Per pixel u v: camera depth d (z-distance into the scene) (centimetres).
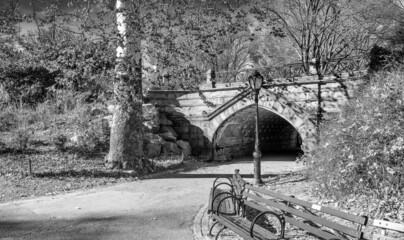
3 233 686
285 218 534
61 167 1401
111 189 1184
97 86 2231
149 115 2252
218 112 2253
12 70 2147
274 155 2639
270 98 2038
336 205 769
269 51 2894
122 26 1288
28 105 2102
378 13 2088
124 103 1459
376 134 767
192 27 1140
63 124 1941
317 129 1791
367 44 2478
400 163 730
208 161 2217
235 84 2197
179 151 2170
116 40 1210
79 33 1142
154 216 823
